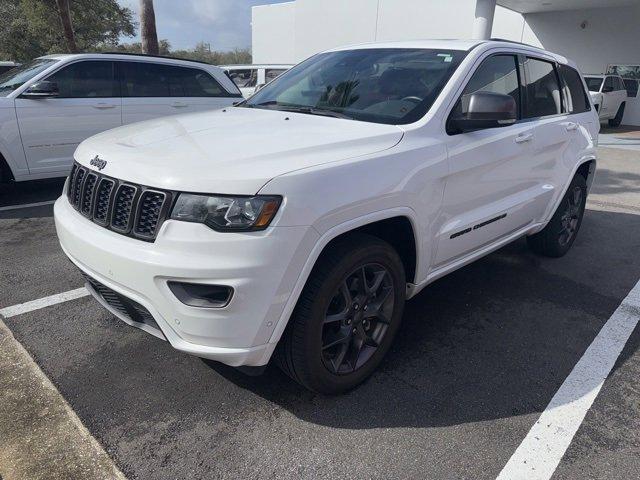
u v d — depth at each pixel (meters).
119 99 6.85
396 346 3.26
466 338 3.38
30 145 6.17
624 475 2.26
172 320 2.21
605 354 3.24
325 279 2.35
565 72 4.53
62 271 4.29
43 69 6.36
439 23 20.56
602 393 2.83
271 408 2.64
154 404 2.64
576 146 4.47
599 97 16.59
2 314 3.54
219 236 2.09
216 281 2.09
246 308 2.14
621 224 6.25
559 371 3.04
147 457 2.29
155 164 2.29
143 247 2.21
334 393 2.70
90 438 2.39
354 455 2.34
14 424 2.46
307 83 3.65
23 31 26.50
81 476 2.17
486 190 3.31
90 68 6.64
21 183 7.47
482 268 4.60
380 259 2.63
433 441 2.44
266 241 2.10
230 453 2.33
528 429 2.53
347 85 3.40
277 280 2.16
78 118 6.49
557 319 3.68
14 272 4.25
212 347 2.21
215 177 2.13
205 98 7.73
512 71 3.68
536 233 4.70
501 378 2.95
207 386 2.80
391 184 2.53
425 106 2.99
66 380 2.82
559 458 2.35
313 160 2.34
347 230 2.36
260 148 2.38
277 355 2.49
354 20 23.09
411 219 2.70
